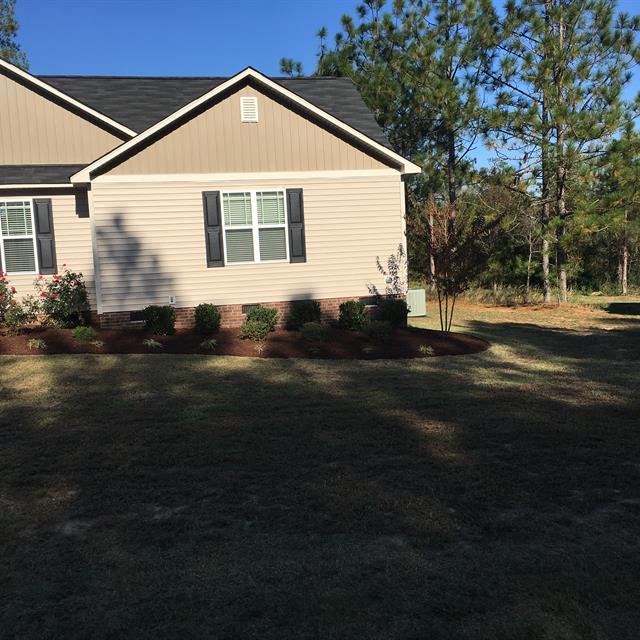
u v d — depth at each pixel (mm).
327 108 14969
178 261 12070
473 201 22188
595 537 3580
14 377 8086
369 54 22875
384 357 10242
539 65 18109
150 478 4500
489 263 20844
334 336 11422
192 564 3262
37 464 4777
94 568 3225
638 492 4246
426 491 4238
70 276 12203
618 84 17672
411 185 23359
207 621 2756
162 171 11906
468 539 3551
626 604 2898
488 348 11523
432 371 8898
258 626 2719
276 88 12141
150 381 7918
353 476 4516
